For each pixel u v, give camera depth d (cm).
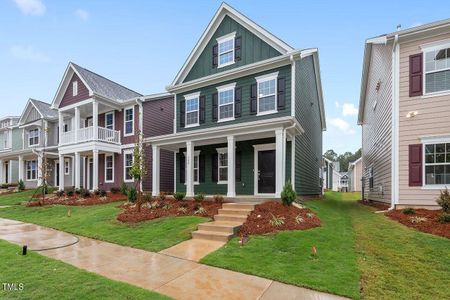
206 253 594
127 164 1881
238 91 1359
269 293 402
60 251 635
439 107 942
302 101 1476
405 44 1015
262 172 1291
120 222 918
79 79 1917
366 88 1864
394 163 1007
